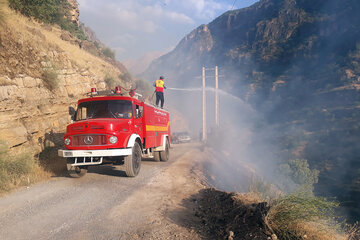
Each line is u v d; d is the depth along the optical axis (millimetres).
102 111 7832
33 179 7031
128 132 7359
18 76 9445
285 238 3545
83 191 6152
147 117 9258
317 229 3725
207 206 5125
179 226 4199
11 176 6645
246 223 3965
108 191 6172
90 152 6832
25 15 19625
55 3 30062
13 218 4414
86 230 3938
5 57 9562
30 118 9227
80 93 14445
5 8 12789
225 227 4004
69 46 22594
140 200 5551
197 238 3754
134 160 7625
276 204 3980
